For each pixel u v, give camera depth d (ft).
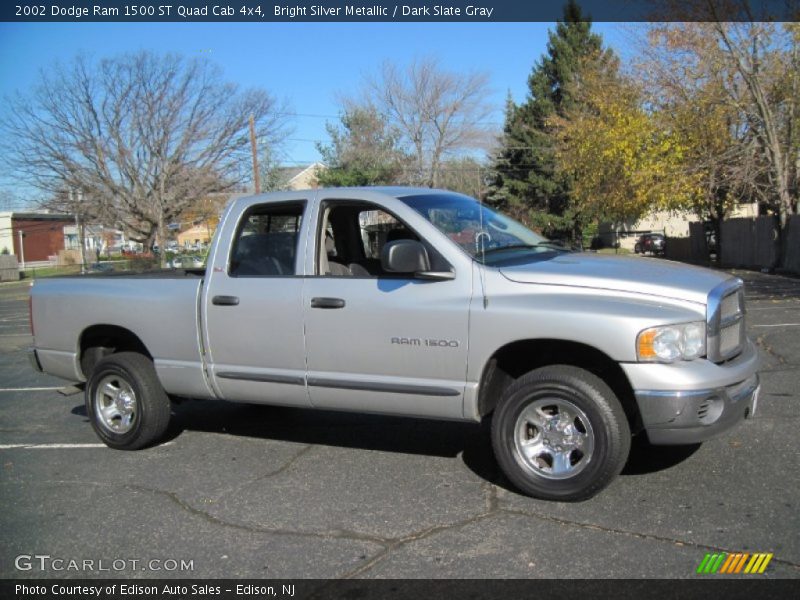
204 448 19.83
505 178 156.04
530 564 12.24
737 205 104.83
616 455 14.06
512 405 14.90
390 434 20.25
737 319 15.20
